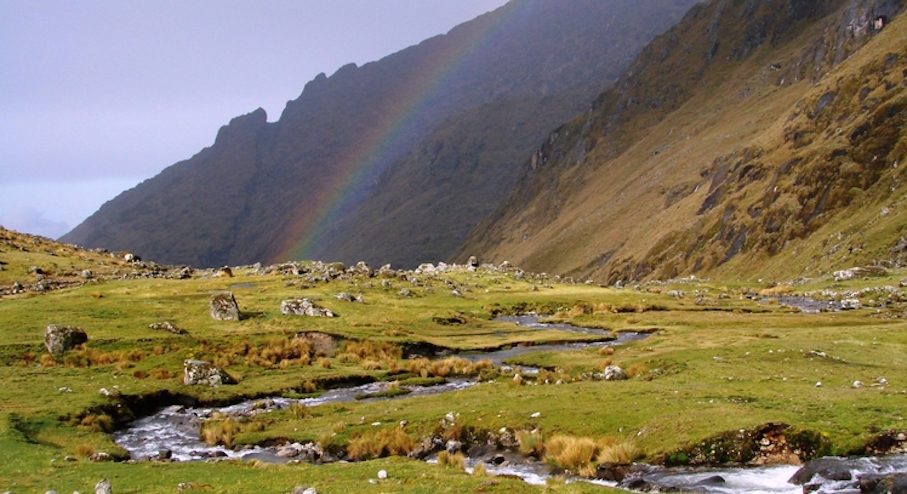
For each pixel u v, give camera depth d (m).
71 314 71.06
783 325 76.19
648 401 35.28
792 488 23.58
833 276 132.50
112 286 96.44
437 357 69.06
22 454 29.72
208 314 76.38
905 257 135.88
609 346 66.81
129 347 58.97
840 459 25.05
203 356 58.59
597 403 36.22
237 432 38.97
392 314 86.88
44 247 133.12
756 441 27.77
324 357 64.31
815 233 192.38
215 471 27.44
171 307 79.12
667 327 80.69
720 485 24.23
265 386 51.56
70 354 55.97
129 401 44.69
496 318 99.25
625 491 22.67
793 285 139.75
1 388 44.62
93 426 38.28
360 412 41.78
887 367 43.72
